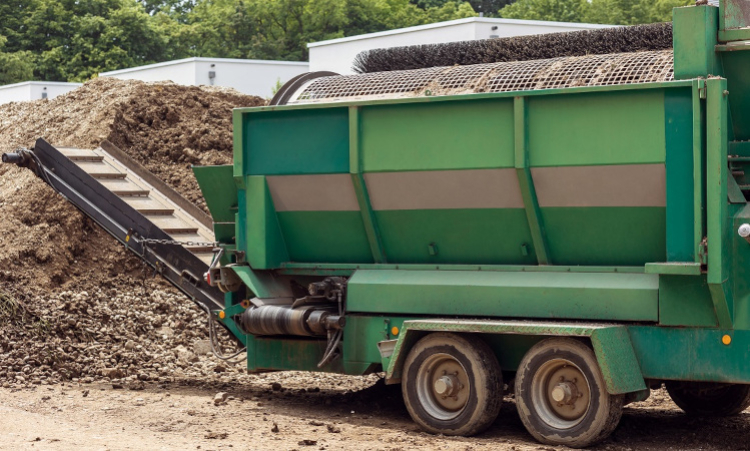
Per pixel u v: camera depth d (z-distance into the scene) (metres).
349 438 7.91
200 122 17.95
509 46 10.12
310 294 9.22
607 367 7.48
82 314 12.84
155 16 63.44
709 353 7.61
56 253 14.67
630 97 7.71
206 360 11.96
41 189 15.55
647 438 8.23
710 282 7.35
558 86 8.46
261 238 9.57
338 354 9.24
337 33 56.03
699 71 7.72
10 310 12.06
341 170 9.04
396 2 58.66
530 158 8.12
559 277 8.22
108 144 12.59
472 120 8.36
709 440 8.14
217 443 7.52
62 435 7.66
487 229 8.59
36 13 53.69
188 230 11.52
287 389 10.42
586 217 8.12
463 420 8.12
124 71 32.47
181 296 14.41
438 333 8.30
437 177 8.58
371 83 9.61
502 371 8.54
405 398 8.43
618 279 7.97
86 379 10.58
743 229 7.38
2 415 8.41
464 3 59.66
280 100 9.85
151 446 7.31
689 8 7.75
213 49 56.91
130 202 11.61
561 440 7.77
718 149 7.36
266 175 9.49
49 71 52.50
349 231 9.34
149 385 10.45
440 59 10.55
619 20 55.44
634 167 7.74
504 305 8.34
